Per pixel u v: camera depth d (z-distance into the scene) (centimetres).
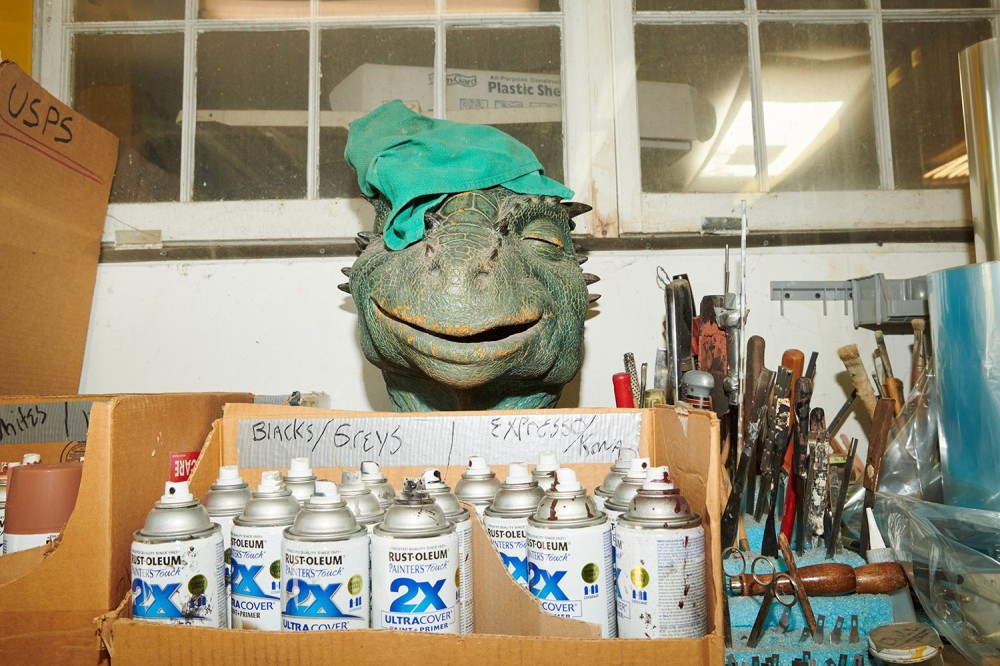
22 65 191
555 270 129
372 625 84
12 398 119
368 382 178
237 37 194
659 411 111
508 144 139
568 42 191
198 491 109
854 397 150
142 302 181
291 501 93
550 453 109
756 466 133
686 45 193
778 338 178
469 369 107
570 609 85
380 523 88
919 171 190
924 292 170
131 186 188
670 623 82
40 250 163
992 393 117
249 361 179
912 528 112
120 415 95
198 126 191
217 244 182
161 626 80
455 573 85
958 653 118
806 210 185
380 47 194
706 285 180
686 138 190
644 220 183
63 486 100
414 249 118
